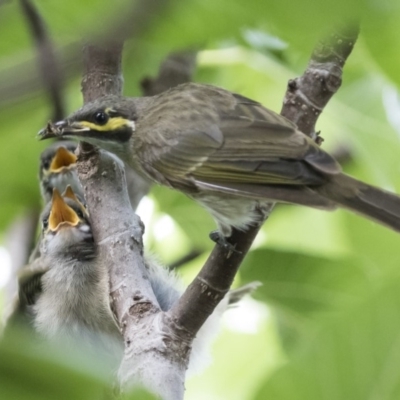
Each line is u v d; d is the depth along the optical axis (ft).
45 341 14.01
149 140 29.73
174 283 38.01
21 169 46.01
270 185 25.23
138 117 31.19
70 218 38.70
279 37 12.13
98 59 32.96
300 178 24.67
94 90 32.86
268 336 50.19
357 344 23.68
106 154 32.17
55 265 37.65
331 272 37.96
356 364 23.57
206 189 26.81
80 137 31.71
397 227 24.07
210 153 27.25
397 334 23.62
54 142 48.65
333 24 11.10
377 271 38.47
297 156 24.95
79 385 11.91
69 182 46.85
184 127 28.63
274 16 11.35
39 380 11.69
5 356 11.51
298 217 51.44
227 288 25.79
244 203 26.16
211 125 27.76
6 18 16.65
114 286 28.43
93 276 37.04
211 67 48.26
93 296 36.83
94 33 11.41
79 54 12.05
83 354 12.60
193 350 37.47
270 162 25.27
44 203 47.65
